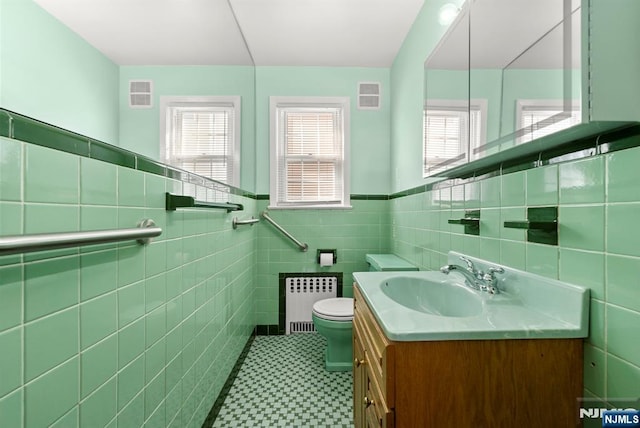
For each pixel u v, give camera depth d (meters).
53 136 0.59
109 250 0.75
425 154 1.52
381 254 2.56
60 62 0.75
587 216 0.75
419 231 1.90
